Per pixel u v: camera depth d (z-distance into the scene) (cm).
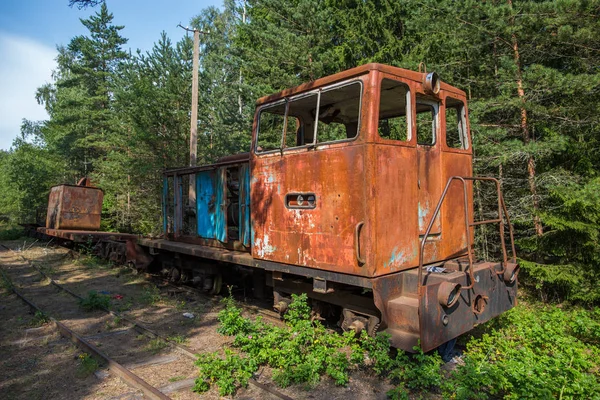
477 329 567
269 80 1316
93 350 491
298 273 513
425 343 392
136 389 403
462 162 555
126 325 616
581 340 554
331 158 469
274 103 573
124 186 1827
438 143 520
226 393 387
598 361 476
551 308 685
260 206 581
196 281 805
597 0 655
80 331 591
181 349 499
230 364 424
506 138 877
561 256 724
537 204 805
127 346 531
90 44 2795
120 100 1659
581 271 677
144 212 1794
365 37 1346
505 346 487
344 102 555
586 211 656
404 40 1305
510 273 506
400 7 1334
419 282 396
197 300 764
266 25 1450
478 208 955
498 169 917
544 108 750
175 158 1678
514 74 786
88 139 2538
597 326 536
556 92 777
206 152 1800
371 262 421
